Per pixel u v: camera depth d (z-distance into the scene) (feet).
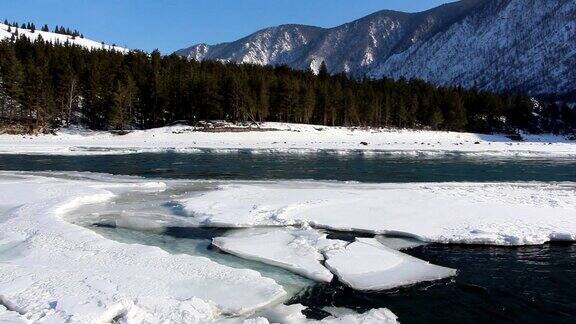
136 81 265.95
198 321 33.42
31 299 35.37
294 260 46.60
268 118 287.28
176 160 141.59
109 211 66.33
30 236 50.83
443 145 215.72
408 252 50.72
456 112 317.63
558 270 45.57
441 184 90.94
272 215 61.87
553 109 387.55
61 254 45.29
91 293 36.37
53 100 241.14
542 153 176.04
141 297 35.86
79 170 114.01
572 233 54.08
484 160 148.25
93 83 244.83
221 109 263.90
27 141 195.52
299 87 284.00
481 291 40.98
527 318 36.35
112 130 239.71
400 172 113.80
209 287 39.17
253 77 285.84
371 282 42.16
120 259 44.37
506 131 336.29
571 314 36.96
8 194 74.28
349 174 109.50
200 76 272.10
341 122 299.38
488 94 353.10
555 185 91.76
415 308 37.88
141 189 83.76
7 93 230.48
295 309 36.81
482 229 55.72
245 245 50.98
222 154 166.20
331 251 49.21
